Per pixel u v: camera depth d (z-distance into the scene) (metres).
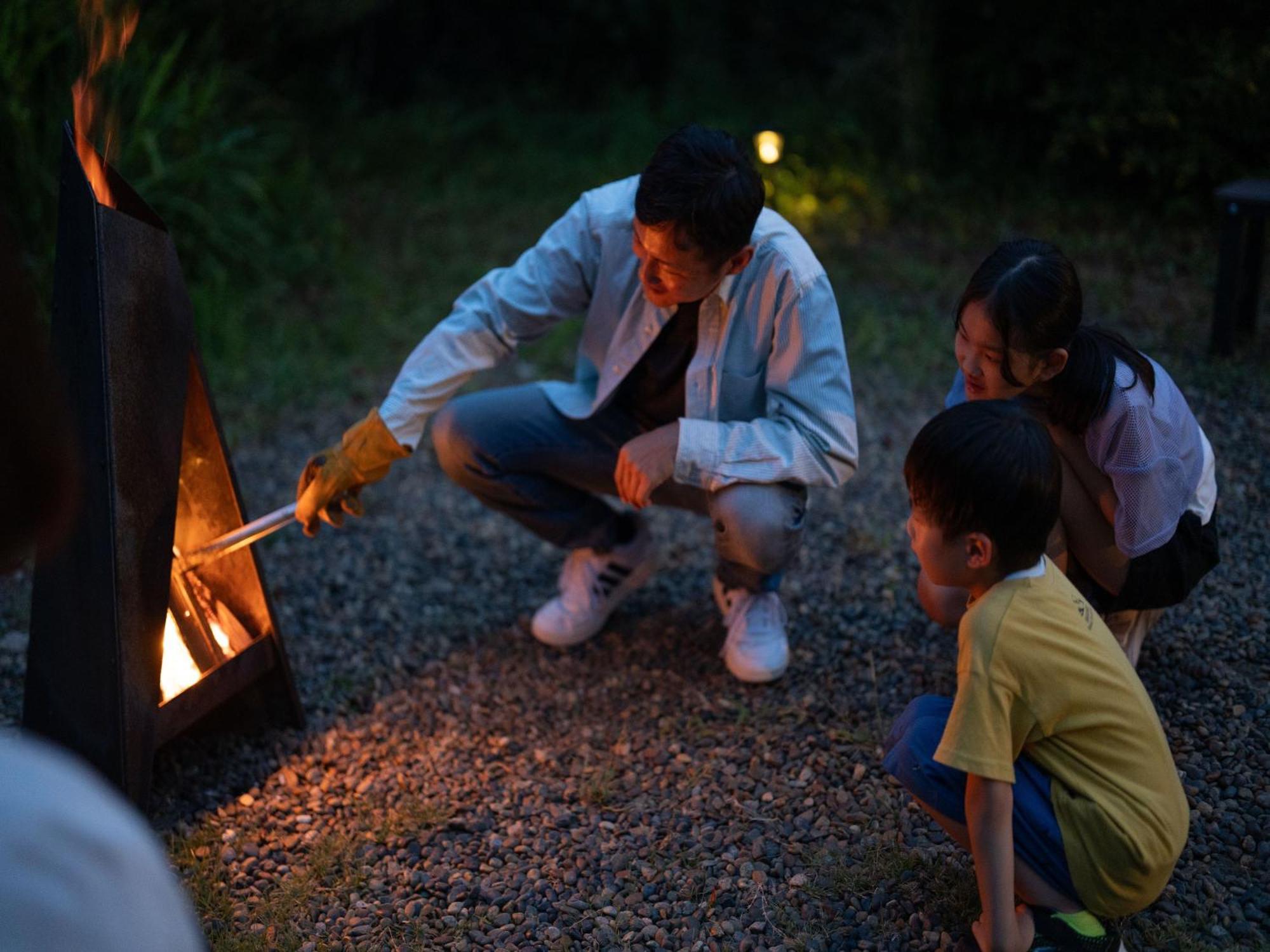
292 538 3.85
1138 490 2.26
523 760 2.69
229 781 2.62
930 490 1.80
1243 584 3.12
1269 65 5.88
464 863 2.34
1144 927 2.03
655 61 8.83
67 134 2.05
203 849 2.40
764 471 2.60
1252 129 5.99
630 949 2.09
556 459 2.92
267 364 5.15
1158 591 2.46
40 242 4.90
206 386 2.42
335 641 3.23
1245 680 2.69
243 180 5.75
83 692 2.20
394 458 2.58
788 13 8.69
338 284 5.97
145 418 2.16
